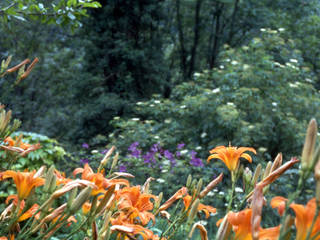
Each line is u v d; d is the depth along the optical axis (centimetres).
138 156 644
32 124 1422
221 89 790
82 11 350
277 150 758
